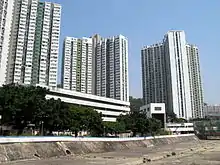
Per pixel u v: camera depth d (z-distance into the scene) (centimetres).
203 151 9919
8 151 6088
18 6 16950
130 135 16175
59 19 18525
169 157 7594
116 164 5659
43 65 17062
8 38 15475
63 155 7575
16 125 9200
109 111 18125
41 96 8881
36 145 7094
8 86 8900
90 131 12525
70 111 10938
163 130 18525
